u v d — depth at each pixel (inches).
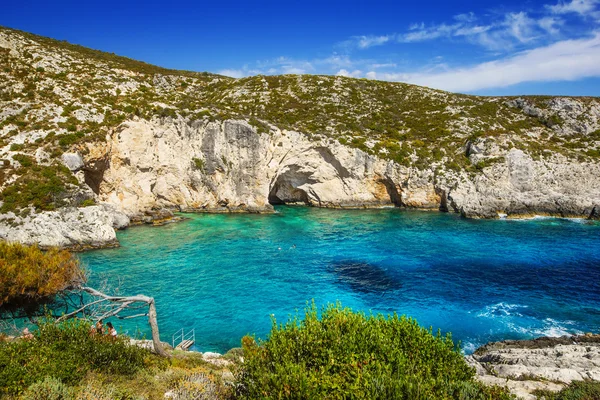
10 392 341.1
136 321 892.0
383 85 3312.0
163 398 399.9
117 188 1886.1
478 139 2327.8
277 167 2207.2
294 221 1942.7
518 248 1462.8
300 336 361.7
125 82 2370.8
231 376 510.0
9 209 1358.3
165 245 1485.0
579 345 714.2
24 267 719.1
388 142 2375.7
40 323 516.1
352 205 2337.6
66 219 1411.2
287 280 1155.9
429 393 295.3
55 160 1576.0
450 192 2158.0
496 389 331.9
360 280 1158.3
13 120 1701.5
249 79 3321.9
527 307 979.3
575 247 1471.5
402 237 1628.9
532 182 2142.0
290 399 292.5
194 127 2134.6
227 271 1221.7
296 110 2748.5
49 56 2331.4
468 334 854.5
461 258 1352.1
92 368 438.0
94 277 1133.7
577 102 2755.9
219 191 2155.5
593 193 2036.2
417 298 1034.7
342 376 314.7
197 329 871.7
